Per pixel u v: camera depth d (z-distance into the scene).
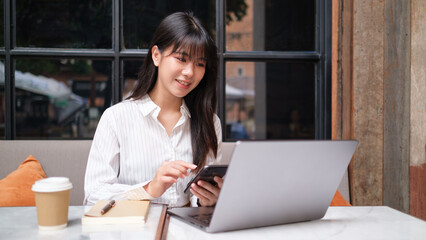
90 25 3.41
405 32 1.67
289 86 10.92
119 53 1.81
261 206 0.69
